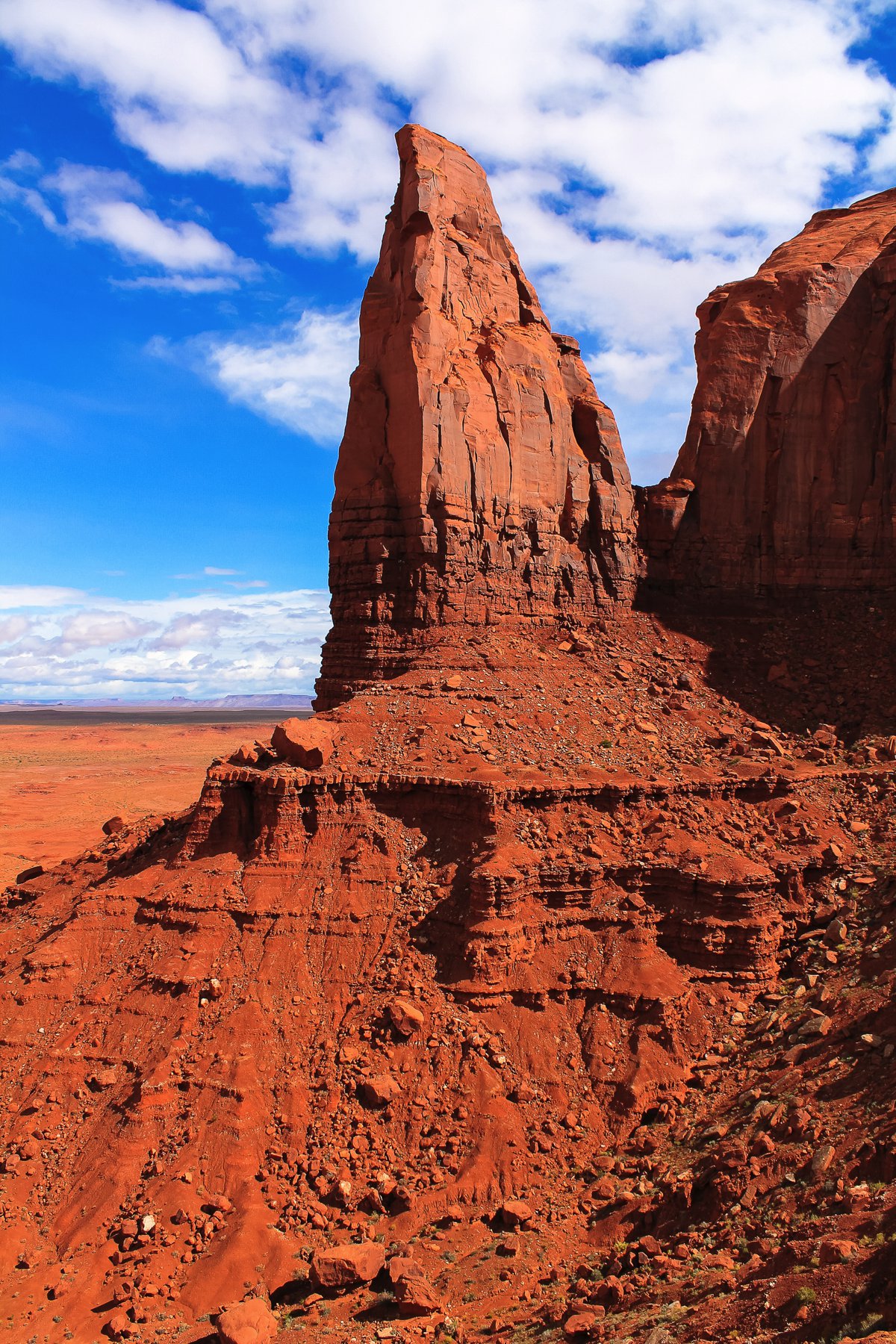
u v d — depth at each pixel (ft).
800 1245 57.52
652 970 88.58
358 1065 82.38
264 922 90.53
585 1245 70.54
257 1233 72.38
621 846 96.48
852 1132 67.51
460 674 115.96
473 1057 82.12
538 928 89.30
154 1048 83.97
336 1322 65.51
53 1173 78.79
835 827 105.29
